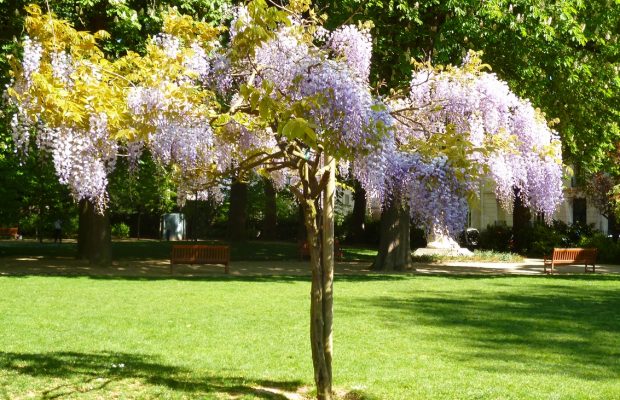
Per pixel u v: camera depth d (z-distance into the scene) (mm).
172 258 18109
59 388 6184
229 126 6449
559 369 7172
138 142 5871
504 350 8109
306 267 21438
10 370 6750
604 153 22312
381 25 17109
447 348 8195
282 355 7758
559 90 18625
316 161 5500
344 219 39500
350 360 7473
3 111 13633
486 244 32156
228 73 6145
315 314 5707
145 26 15859
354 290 14258
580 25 17781
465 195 5523
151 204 36406
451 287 15164
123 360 7340
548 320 10391
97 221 19656
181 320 9914
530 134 8250
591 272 21031
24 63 5172
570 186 36219
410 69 16531
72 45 5277
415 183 5520
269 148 6566
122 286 14289
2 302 11438
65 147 5289
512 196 9469
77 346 8000
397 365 7289
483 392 6203
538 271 21250
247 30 5121
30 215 35844
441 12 17625
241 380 6656
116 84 5492
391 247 20438
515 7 17344
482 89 7703
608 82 18938
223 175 6414
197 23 6070
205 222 40906
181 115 5473
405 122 6809
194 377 6711
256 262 23297
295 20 6430
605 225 41094
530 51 17469
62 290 13320
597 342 8656
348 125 4941
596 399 6012
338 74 4973
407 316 10594
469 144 5543
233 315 10438
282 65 5285
